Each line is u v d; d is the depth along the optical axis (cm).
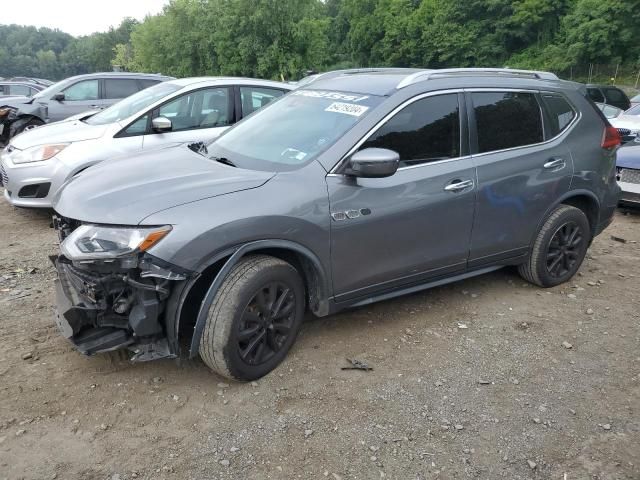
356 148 358
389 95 380
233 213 311
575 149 472
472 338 399
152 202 307
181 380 337
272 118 420
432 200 386
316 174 346
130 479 262
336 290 362
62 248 311
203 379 339
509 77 448
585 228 492
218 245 304
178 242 294
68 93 1180
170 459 275
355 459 279
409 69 452
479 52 6525
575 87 493
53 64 14625
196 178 336
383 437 295
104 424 297
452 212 399
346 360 364
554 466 279
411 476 269
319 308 362
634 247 623
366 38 7650
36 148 632
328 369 353
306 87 453
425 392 334
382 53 7488
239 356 321
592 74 5300
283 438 292
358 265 366
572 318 436
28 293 451
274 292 333
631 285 505
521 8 6109
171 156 393
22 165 629
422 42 7006
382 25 7481
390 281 387
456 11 6681
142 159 389
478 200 411
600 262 567
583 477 273
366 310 435
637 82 4741
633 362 375
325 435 295
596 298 475
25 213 701
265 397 324
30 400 312
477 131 416
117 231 297
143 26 5197
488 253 436
